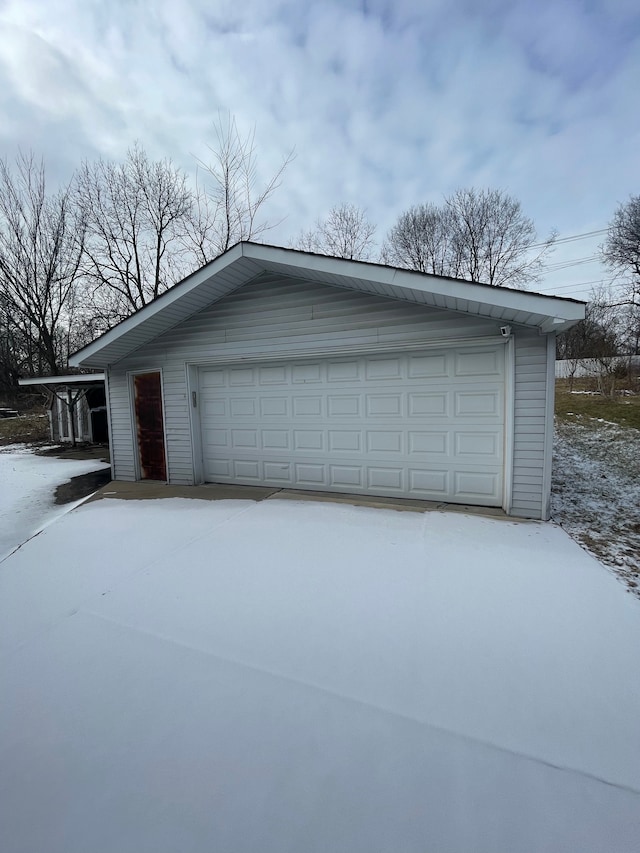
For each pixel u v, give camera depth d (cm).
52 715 210
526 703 210
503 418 519
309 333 599
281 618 293
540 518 495
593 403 1390
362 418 601
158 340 721
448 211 2336
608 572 355
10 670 246
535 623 279
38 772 177
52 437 1527
